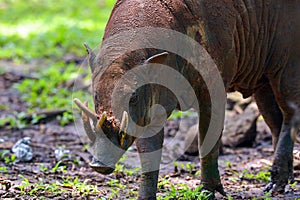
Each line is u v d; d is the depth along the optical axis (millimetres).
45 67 33625
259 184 17750
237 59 15930
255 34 16094
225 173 18938
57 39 39094
